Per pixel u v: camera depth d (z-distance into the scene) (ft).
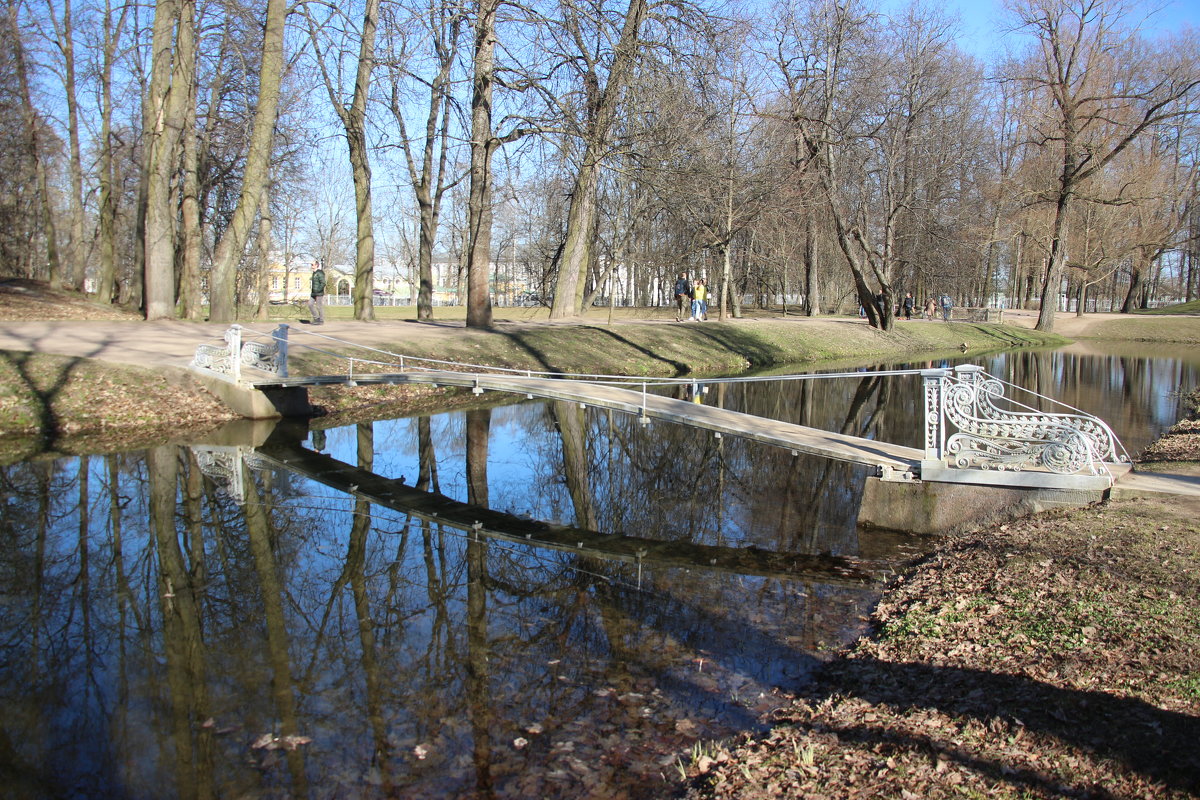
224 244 69.72
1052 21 120.47
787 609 21.03
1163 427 48.24
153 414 44.88
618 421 55.98
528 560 25.88
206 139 89.86
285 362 49.24
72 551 25.73
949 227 143.74
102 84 95.35
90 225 152.66
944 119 132.26
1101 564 19.51
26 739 14.96
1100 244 157.38
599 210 110.83
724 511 32.07
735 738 14.43
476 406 59.41
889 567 24.38
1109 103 126.21
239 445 41.70
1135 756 11.93
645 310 158.61
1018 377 80.69
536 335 77.51
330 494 33.91
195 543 26.84
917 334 127.54
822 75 98.07
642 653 18.42
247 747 14.65
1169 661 14.57
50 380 44.47
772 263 148.15
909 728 13.64
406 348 64.28
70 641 19.29
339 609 21.48
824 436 31.86
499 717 15.56
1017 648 16.06
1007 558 21.13
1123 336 148.25
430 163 90.74
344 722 15.48
